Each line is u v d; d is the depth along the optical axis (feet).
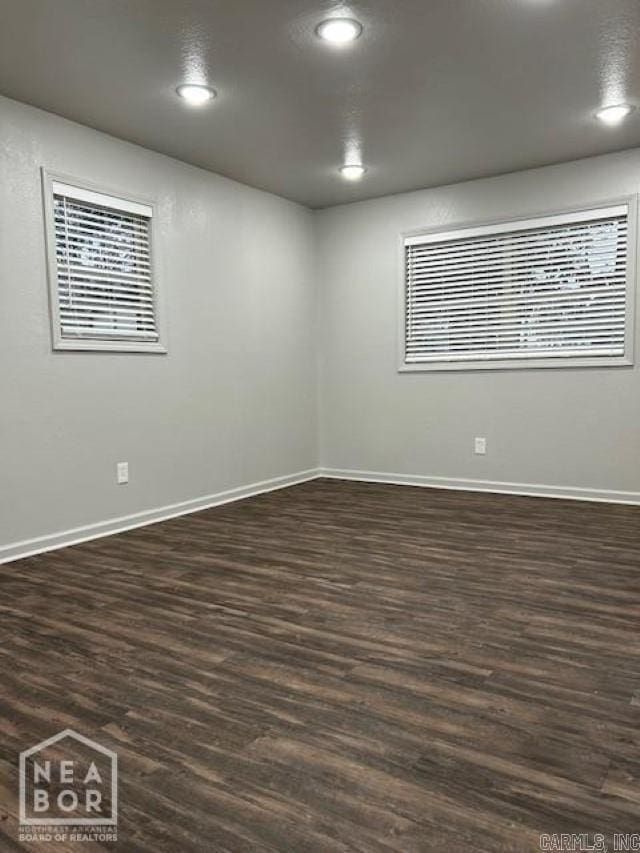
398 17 8.71
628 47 9.57
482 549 11.43
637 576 9.85
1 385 11.03
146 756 5.43
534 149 14.03
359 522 13.64
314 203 18.17
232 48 9.45
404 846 4.34
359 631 7.98
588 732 5.70
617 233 14.62
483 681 6.66
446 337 17.06
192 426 14.90
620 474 14.97
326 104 11.50
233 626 8.20
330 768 5.22
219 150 13.73
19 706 6.29
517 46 9.54
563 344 15.51
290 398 18.07
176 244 14.30
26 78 10.32
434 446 17.40
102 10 8.36
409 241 17.24
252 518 14.16
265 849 4.33
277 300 17.44
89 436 12.55
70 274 12.20
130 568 10.67
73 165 12.09
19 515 11.37
